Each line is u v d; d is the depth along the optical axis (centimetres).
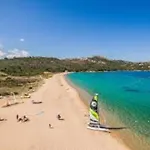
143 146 2528
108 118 3662
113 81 12075
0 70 13838
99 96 6031
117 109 4338
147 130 3062
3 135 2858
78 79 13600
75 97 5816
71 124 3338
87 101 5294
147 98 5722
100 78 14838
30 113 3975
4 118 3631
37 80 11075
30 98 5428
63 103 4944
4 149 2433
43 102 4997
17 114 3888
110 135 2889
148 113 3994
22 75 13825
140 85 9594
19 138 2753
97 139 2742
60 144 2577
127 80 13050
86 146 2525
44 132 2973
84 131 3027
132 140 2708
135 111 4156
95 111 3155
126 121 3494
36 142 2636
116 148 2472
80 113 4016
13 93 5891
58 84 9594
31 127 3181
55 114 3922
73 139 2736
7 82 8575
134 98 5722
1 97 5391
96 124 3153
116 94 6500
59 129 3106
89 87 8525
